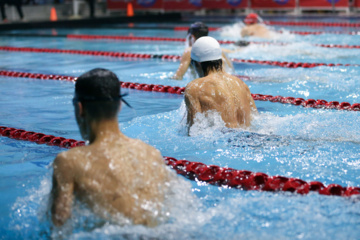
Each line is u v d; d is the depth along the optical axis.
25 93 6.36
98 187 2.09
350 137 3.83
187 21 18.28
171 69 8.02
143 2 21.03
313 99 5.41
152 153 2.25
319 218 2.39
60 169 2.11
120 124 4.48
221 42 11.77
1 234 2.39
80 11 21.02
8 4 17.52
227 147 3.65
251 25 11.92
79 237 2.08
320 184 2.77
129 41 12.92
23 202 2.75
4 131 4.40
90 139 2.22
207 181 3.11
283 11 19.53
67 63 9.18
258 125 4.16
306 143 3.70
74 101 2.22
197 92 3.94
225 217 2.40
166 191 2.27
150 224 2.14
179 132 4.11
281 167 3.23
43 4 20.47
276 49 9.62
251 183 2.94
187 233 2.18
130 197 2.11
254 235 2.21
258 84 6.38
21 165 3.49
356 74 6.79
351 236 2.18
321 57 8.58
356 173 3.09
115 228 2.07
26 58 10.09
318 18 17.02
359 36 11.76
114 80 2.21
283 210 2.50
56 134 4.38
